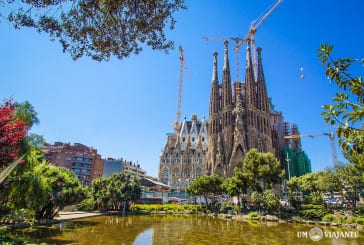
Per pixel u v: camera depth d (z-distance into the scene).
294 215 53.06
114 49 11.97
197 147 161.88
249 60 156.25
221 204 80.12
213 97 158.88
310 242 27.42
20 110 23.20
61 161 125.94
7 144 15.10
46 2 9.78
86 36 11.38
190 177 150.62
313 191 69.31
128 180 73.94
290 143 167.12
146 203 97.12
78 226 37.03
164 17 11.35
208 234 32.75
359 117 6.74
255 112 144.50
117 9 10.73
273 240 28.48
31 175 25.28
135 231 34.22
